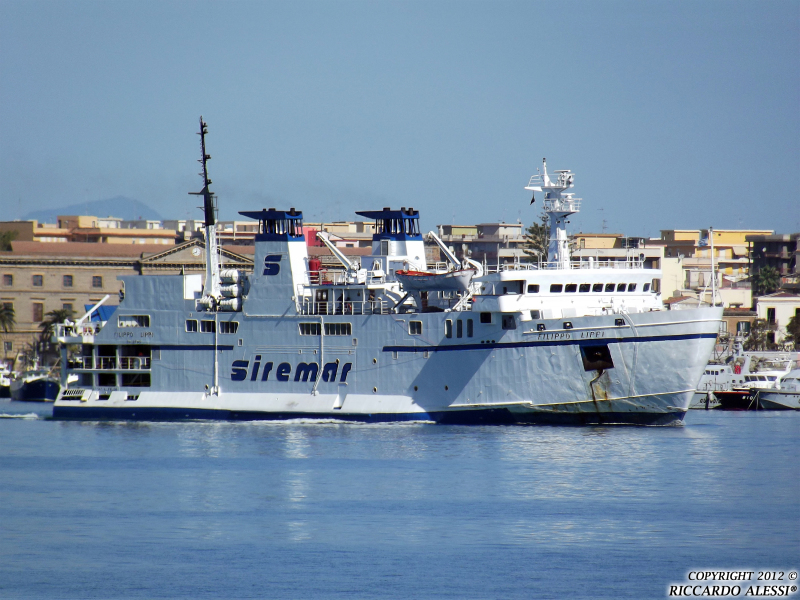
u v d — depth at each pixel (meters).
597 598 178.88
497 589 182.62
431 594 180.62
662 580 186.50
